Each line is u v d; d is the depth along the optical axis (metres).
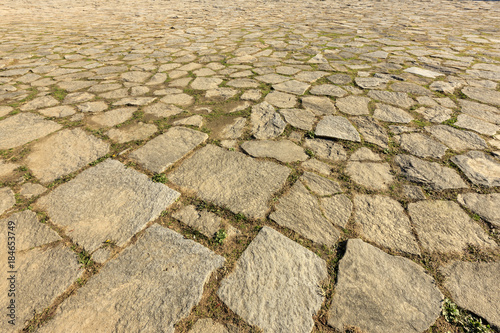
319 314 0.65
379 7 5.07
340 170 1.08
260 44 2.80
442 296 0.67
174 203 0.94
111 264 0.75
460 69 2.01
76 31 3.50
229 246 0.80
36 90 1.74
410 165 1.09
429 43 2.70
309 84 1.82
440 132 1.28
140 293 0.69
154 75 2.02
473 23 3.58
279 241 0.81
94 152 1.17
